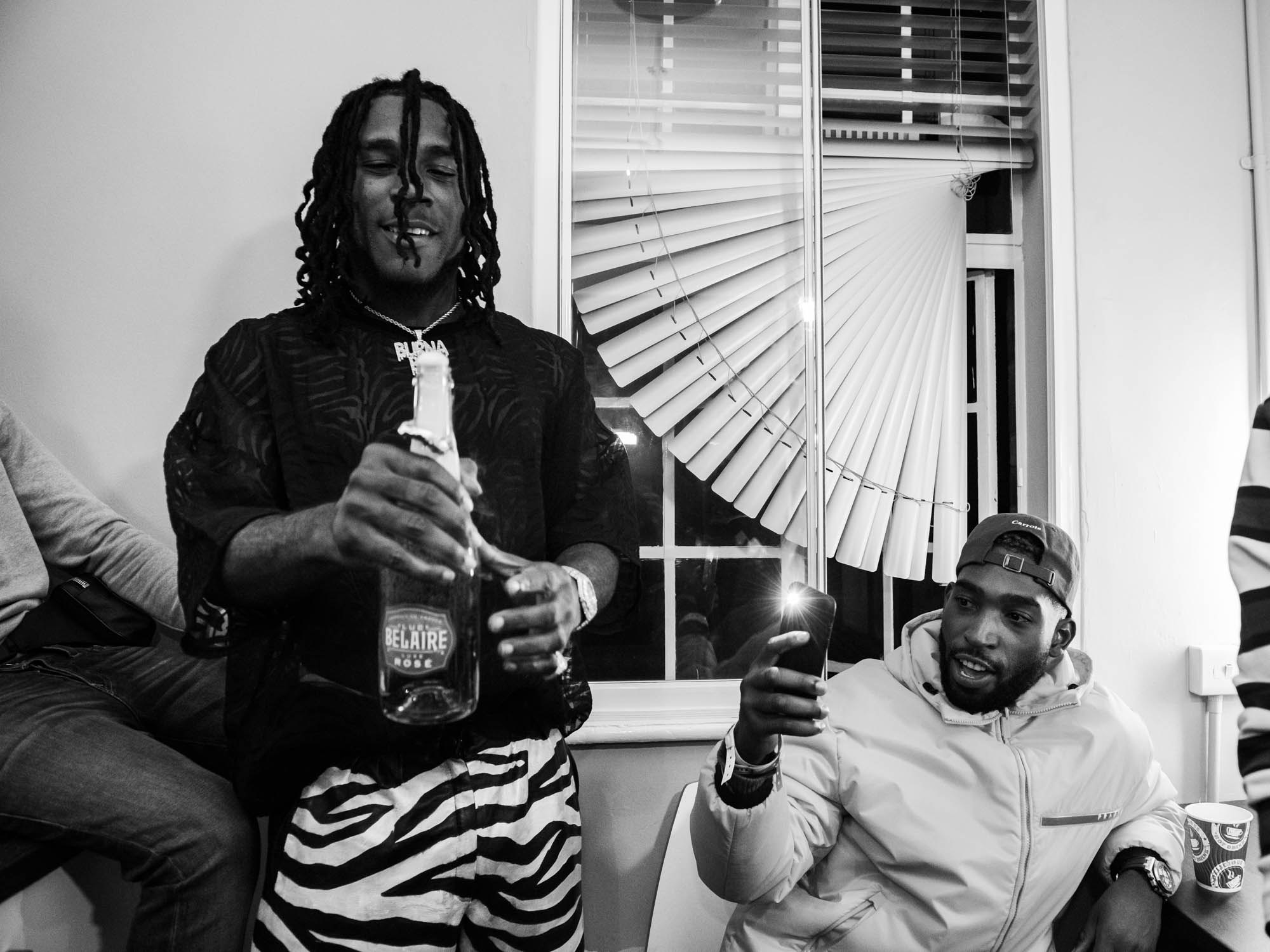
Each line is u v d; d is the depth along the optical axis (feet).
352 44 5.24
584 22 5.64
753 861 3.53
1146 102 5.90
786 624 3.25
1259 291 5.94
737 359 5.77
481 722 3.31
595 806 5.33
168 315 5.09
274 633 3.26
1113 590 5.74
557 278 5.38
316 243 3.54
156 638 4.89
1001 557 4.00
